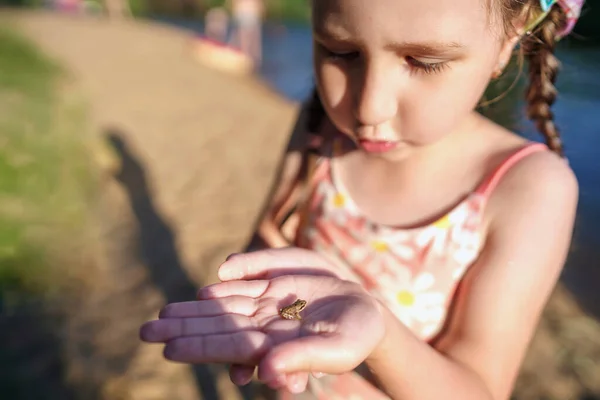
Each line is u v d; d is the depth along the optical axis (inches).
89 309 54.4
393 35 14.9
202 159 103.2
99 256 64.1
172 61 219.5
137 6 458.9
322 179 21.0
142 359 47.9
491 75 17.5
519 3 16.3
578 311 54.8
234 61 227.0
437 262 18.0
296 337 13.5
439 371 15.4
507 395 16.7
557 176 17.4
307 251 17.1
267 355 12.2
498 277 16.8
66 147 94.3
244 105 157.0
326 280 15.4
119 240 68.6
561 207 17.2
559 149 20.6
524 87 21.1
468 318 17.0
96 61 195.3
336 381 19.5
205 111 143.9
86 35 259.1
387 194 19.4
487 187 17.8
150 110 137.5
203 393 43.9
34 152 86.6
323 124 22.5
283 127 135.3
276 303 14.7
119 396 43.3
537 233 16.9
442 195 18.6
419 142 16.5
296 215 21.7
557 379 44.7
